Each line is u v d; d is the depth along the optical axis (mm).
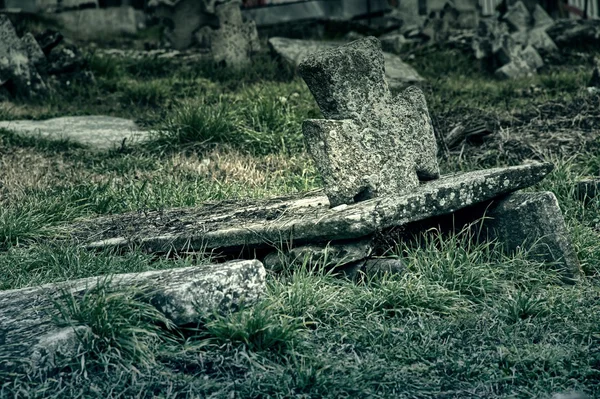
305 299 4445
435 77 15938
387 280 4949
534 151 8773
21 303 4227
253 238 5336
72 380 3451
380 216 5004
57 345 3621
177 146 9875
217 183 8227
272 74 15367
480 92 13727
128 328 3752
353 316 4480
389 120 5707
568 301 4809
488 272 5129
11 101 13383
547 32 18188
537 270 5332
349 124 5500
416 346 4027
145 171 9055
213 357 3773
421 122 5914
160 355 3766
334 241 5113
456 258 5188
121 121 12109
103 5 19781
